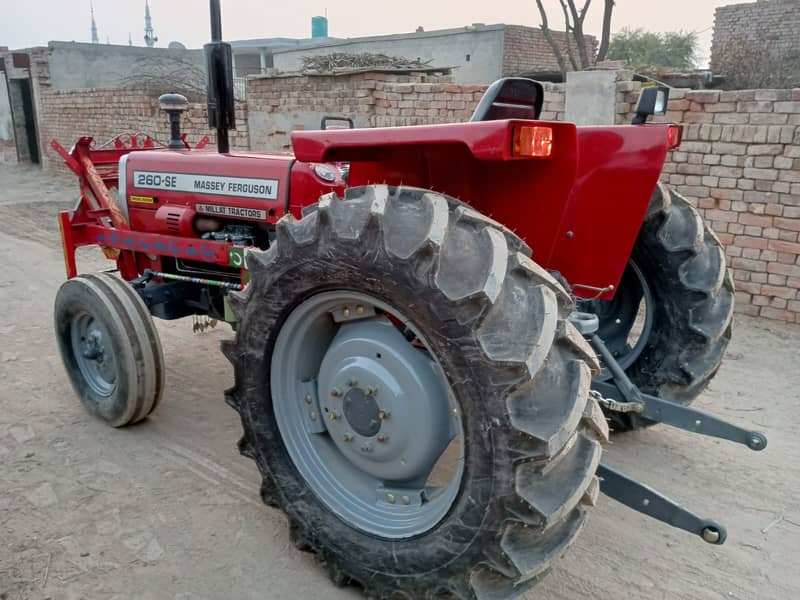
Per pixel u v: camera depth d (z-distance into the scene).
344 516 2.43
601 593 2.47
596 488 2.06
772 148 5.25
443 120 7.61
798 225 5.23
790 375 4.41
